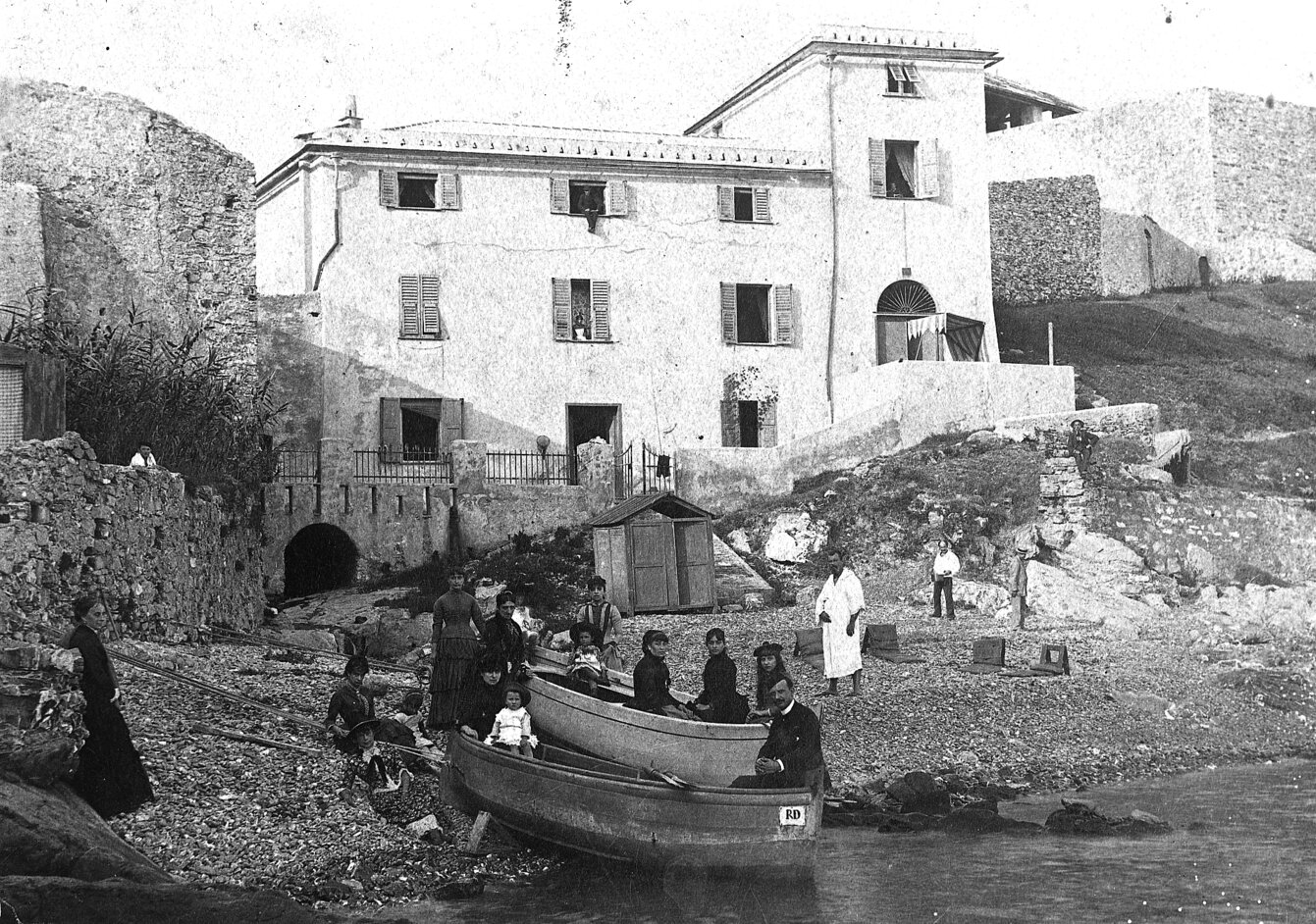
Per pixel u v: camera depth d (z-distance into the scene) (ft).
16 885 37.29
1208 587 118.73
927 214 161.48
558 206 147.95
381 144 141.90
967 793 61.52
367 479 128.88
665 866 46.65
